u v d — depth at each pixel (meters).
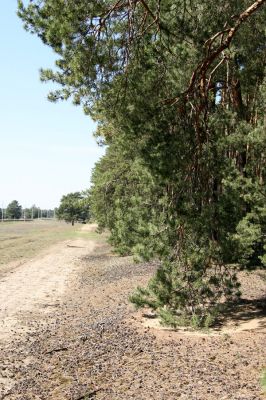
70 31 7.88
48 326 13.71
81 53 8.13
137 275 21.91
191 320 11.16
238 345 9.70
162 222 11.12
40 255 40.97
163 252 11.08
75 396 7.84
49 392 8.17
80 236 74.19
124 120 9.41
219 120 10.66
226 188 10.91
